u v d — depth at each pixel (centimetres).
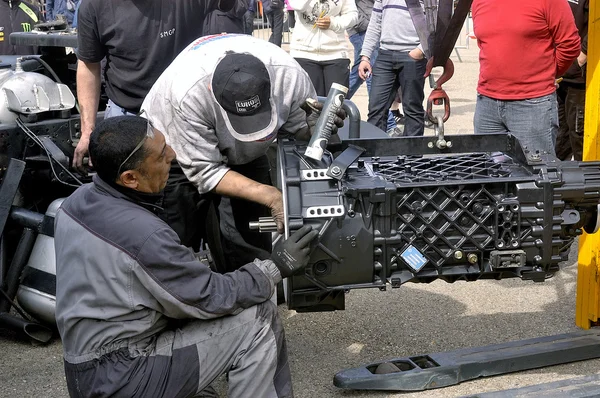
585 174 277
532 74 427
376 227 267
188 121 294
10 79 413
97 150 256
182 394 265
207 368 268
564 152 576
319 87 687
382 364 329
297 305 278
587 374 330
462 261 276
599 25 346
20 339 388
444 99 322
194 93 291
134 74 393
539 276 281
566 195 275
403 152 307
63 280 261
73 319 258
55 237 268
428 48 577
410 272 274
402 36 625
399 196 268
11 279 386
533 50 424
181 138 299
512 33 424
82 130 407
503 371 329
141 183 261
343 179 275
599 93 350
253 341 272
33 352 374
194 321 271
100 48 398
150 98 311
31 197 420
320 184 270
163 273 252
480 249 273
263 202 298
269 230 293
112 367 257
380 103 656
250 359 272
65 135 427
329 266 268
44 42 443
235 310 268
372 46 678
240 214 350
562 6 414
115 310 255
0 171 398
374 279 274
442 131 305
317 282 269
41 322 384
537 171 276
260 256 356
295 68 308
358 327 385
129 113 402
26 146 406
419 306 408
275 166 378
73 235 258
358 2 796
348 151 277
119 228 252
